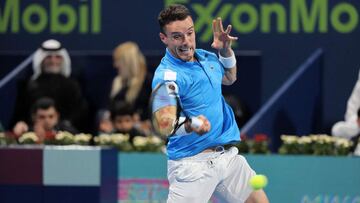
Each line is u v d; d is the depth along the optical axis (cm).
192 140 1603
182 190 1616
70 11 3097
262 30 3002
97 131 2897
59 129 2586
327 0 2977
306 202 2325
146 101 2820
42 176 2144
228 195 1647
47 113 2567
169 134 1509
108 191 2191
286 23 2995
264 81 3005
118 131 2594
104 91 3077
